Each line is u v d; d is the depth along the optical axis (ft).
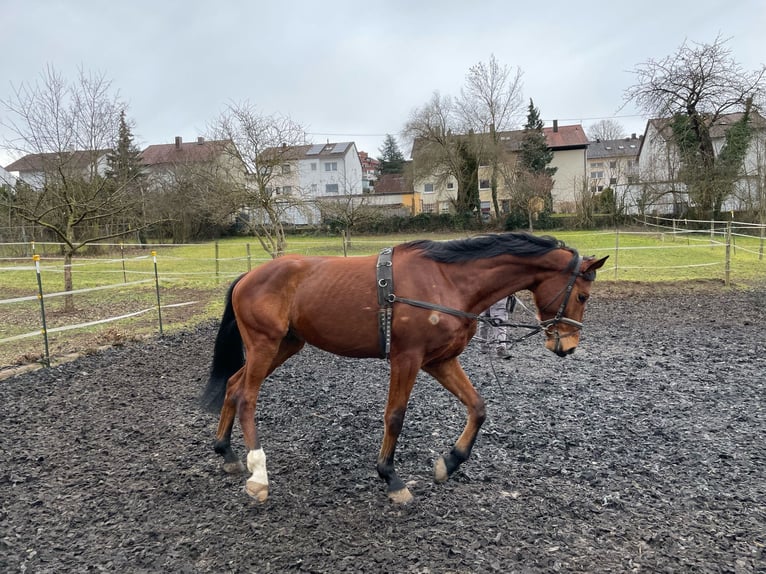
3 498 11.32
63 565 9.06
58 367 21.91
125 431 15.07
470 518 10.26
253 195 53.21
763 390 17.66
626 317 31.65
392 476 10.91
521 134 139.23
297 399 17.58
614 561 8.89
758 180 83.97
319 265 11.73
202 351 24.67
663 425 14.89
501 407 16.53
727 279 42.32
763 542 9.31
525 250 11.46
